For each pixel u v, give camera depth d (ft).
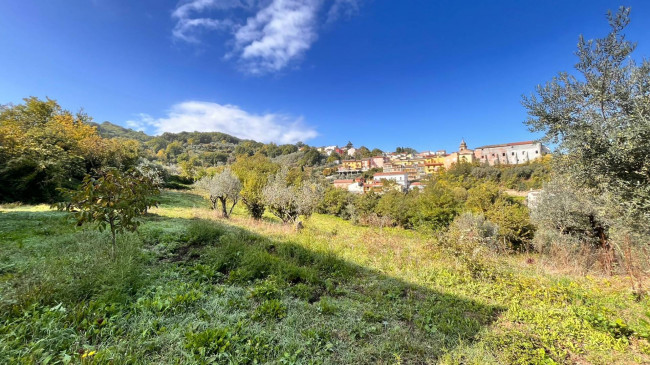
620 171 11.34
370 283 14.55
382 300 12.30
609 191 12.14
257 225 33.55
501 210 43.75
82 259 12.69
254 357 7.34
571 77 13.87
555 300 13.35
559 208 25.36
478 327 10.14
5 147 42.32
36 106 78.59
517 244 39.06
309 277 14.03
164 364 6.65
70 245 15.08
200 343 7.37
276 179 47.37
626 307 12.84
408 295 13.14
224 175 45.88
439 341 9.07
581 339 9.63
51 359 6.39
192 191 101.96
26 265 11.52
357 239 27.71
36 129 57.93
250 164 161.27
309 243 21.54
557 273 20.12
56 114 85.56
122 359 6.60
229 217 42.42
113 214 12.89
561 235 24.91
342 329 9.34
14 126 56.95
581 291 14.65
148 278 11.76
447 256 19.89
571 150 13.23
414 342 8.84
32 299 8.51
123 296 9.68
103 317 8.23
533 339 9.53
